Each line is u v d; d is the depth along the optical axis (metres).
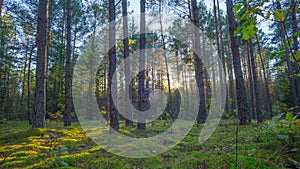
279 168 2.11
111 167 2.71
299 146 2.31
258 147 2.86
